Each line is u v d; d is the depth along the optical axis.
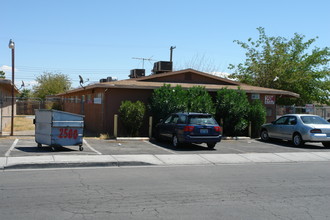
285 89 32.03
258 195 7.47
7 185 7.78
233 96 19.34
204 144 16.53
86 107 24.20
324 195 7.60
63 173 9.39
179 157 12.57
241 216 5.98
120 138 16.89
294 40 33.81
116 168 10.51
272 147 16.14
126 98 18.92
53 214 5.79
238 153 13.98
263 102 21.95
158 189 7.77
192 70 22.05
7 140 15.10
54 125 12.35
